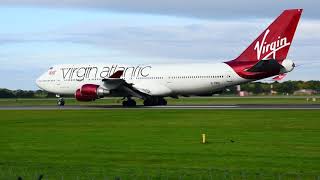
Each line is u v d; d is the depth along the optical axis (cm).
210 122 7194
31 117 8756
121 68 12175
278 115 8300
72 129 6419
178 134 5712
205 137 5378
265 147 4600
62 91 12875
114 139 5294
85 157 4125
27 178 3238
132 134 5759
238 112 9206
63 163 3856
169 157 4103
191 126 6638
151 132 5947
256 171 3475
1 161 3953
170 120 7625
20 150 4541
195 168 3616
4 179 3183
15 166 3728
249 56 11062
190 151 4412
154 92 11750
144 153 4316
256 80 11012
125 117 8388
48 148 4653
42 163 3862
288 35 10719
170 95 11944
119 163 3850
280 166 3659
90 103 16400
